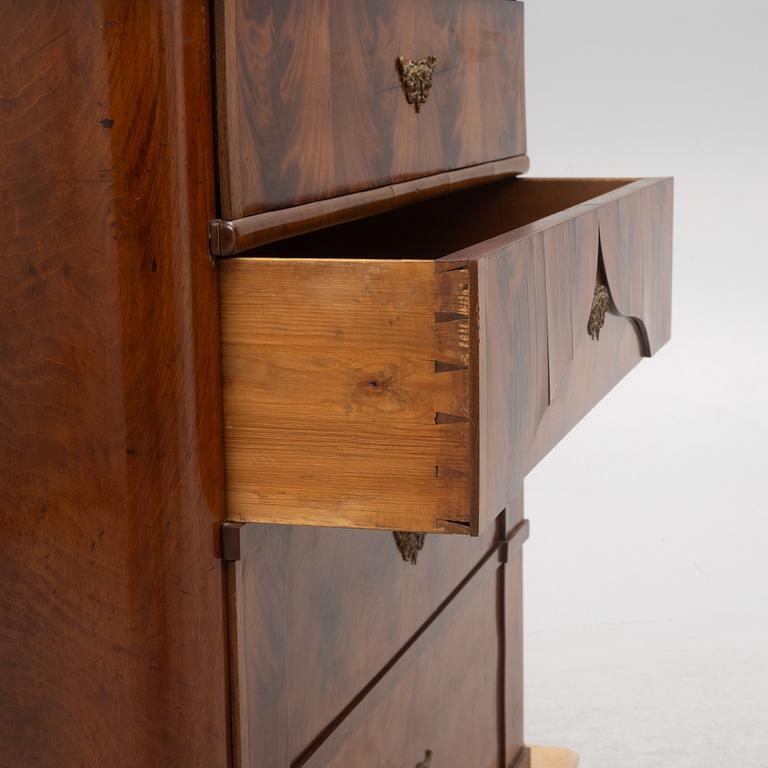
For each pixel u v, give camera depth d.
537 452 1.25
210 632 1.15
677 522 3.28
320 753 1.36
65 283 1.10
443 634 1.77
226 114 1.08
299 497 1.12
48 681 1.19
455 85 1.61
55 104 1.07
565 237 1.29
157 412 1.10
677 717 2.43
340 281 1.07
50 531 1.16
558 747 2.26
